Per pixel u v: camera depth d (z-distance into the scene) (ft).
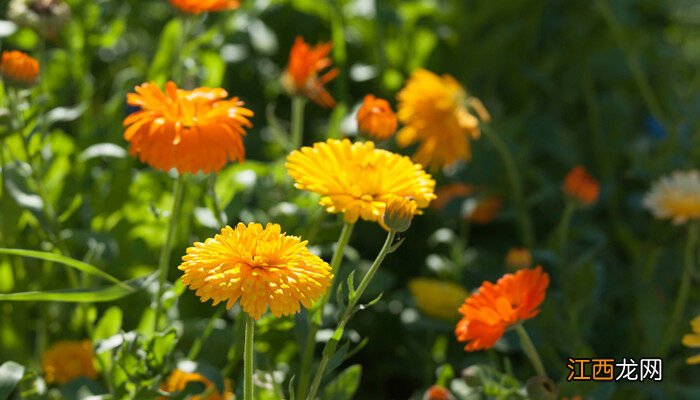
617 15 5.41
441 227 4.96
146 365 3.65
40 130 4.06
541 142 5.13
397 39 5.13
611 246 5.10
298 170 3.49
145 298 4.16
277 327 3.88
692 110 5.04
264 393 3.74
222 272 3.24
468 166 4.92
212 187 3.79
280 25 5.22
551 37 5.52
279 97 5.20
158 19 5.24
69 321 4.25
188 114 3.57
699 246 4.75
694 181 4.32
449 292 4.30
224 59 4.94
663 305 4.54
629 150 5.09
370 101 3.84
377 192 3.49
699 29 5.95
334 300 4.13
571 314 4.14
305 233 4.09
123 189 4.25
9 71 3.84
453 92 4.45
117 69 5.03
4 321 4.17
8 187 3.94
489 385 3.81
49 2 4.09
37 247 4.18
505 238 5.01
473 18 5.21
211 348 4.04
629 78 5.43
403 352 4.64
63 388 3.85
